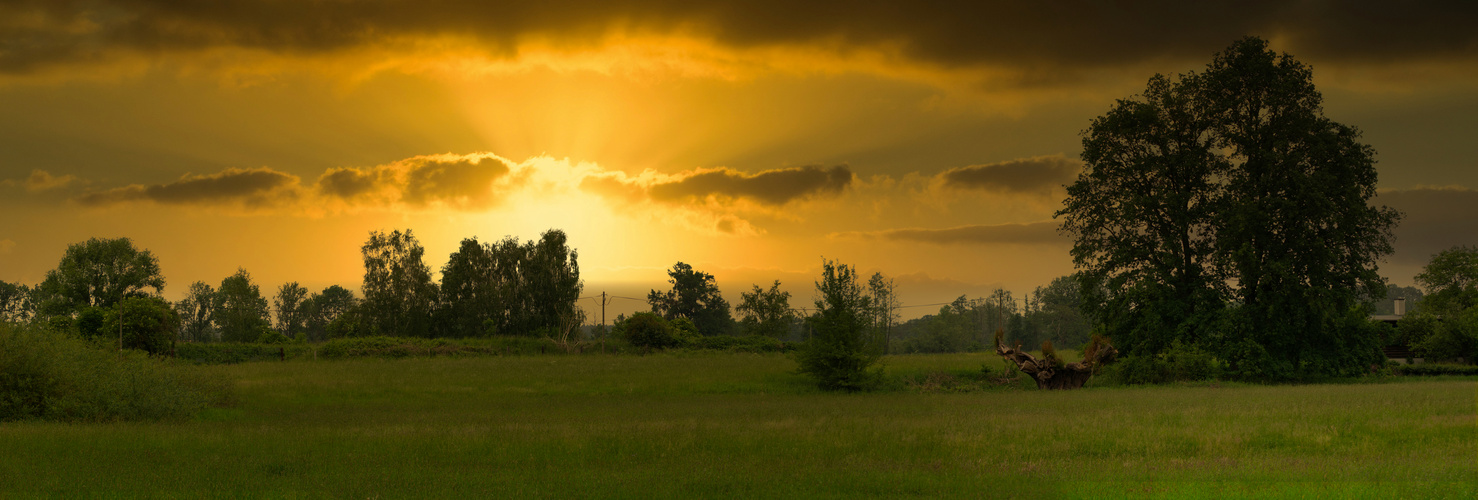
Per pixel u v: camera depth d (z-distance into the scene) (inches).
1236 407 959.0
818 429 818.8
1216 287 1856.5
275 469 597.0
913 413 1020.5
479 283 3693.4
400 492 503.8
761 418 978.1
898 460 639.1
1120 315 1915.6
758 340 3225.9
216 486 519.2
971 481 535.8
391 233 3718.0
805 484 532.7
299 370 1916.8
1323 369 1752.0
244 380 1636.3
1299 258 1743.4
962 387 1742.1
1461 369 2063.2
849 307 1685.5
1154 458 634.2
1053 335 5940.0
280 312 6220.5
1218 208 1787.6
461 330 3622.0
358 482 536.1
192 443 713.0
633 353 2999.5
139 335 2405.3
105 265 3506.4
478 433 782.5
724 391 1594.5
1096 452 665.0
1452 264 2805.1
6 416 924.0
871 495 501.7
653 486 524.4
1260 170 1790.1
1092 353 1788.9
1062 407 1068.5
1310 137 1731.1
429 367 2038.6
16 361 951.6
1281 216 1722.4
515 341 2997.0
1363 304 1850.4
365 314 3644.2
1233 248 1732.3
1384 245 1761.8
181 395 1019.9
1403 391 1201.4
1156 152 1892.2
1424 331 2346.2
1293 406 940.0
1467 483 478.0
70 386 968.9
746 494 503.5
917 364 2037.4
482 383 1640.0
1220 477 533.0
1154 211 1849.2
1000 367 1972.2
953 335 5664.4
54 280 3486.7
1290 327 1739.7
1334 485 486.0
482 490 508.4
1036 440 721.0
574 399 1425.9
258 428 854.5
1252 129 1829.5
